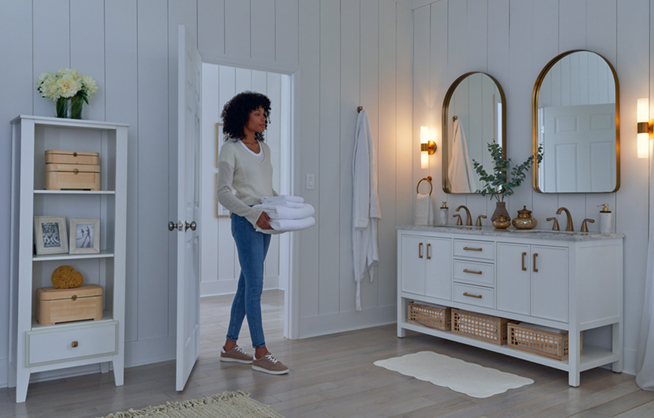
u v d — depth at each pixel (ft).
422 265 11.57
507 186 11.25
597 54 10.02
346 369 9.58
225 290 17.67
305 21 11.98
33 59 8.78
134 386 8.59
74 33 9.14
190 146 8.94
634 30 9.58
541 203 10.98
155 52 9.94
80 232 8.63
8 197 8.58
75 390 8.38
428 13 13.60
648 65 9.37
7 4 8.55
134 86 9.72
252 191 9.44
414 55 13.99
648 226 9.34
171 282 10.14
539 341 9.34
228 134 9.68
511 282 9.72
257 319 9.41
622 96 9.74
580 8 10.39
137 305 9.77
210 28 10.60
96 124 8.47
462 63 12.75
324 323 12.35
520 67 11.47
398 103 13.71
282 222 8.81
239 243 9.32
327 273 12.41
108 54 9.46
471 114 12.41
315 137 12.16
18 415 7.36
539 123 10.94
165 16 10.05
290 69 11.68
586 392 8.47
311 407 7.74
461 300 10.69
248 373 9.31
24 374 7.86
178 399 8.00
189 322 9.02
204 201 17.19
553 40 10.86
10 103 8.59
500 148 11.58
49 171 8.35
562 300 8.89
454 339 10.84
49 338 8.04
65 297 8.30
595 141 10.02
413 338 11.99
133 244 9.72
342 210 12.69
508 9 11.72
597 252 9.15
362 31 13.01
